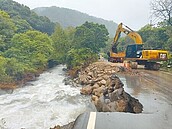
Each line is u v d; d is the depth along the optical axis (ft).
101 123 18.69
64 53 157.38
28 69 104.99
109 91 48.91
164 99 31.07
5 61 92.12
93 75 84.33
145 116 21.79
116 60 112.27
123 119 20.11
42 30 343.05
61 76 117.29
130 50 90.22
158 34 140.87
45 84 90.17
